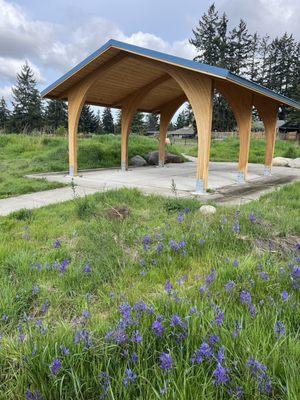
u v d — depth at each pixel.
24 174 11.43
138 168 14.16
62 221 5.25
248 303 2.26
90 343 1.80
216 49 45.50
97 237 4.02
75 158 11.15
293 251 3.54
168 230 4.23
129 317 1.99
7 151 16.05
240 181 10.25
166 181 10.09
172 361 1.62
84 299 2.69
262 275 2.72
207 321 1.95
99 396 1.56
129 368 1.64
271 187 9.36
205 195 7.94
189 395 1.47
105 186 8.95
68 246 4.04
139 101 12.41
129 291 2.76
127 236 4.05
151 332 1.90
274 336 1.86
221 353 1.58
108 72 10.41
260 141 22.41
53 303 2.71
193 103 7.94
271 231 4.03
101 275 3.12
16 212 5.66
